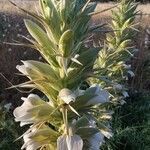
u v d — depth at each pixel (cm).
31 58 102
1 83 90
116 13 67
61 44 32
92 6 33
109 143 70
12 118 76
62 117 35
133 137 78
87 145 35
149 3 233
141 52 115
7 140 69
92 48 34
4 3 186
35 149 35
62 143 33
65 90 33
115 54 64
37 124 34
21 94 87
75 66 33
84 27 33
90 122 35
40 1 31
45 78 34
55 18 31
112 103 65
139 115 91
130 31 67
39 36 33
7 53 99
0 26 126
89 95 34
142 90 109
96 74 35
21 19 140
